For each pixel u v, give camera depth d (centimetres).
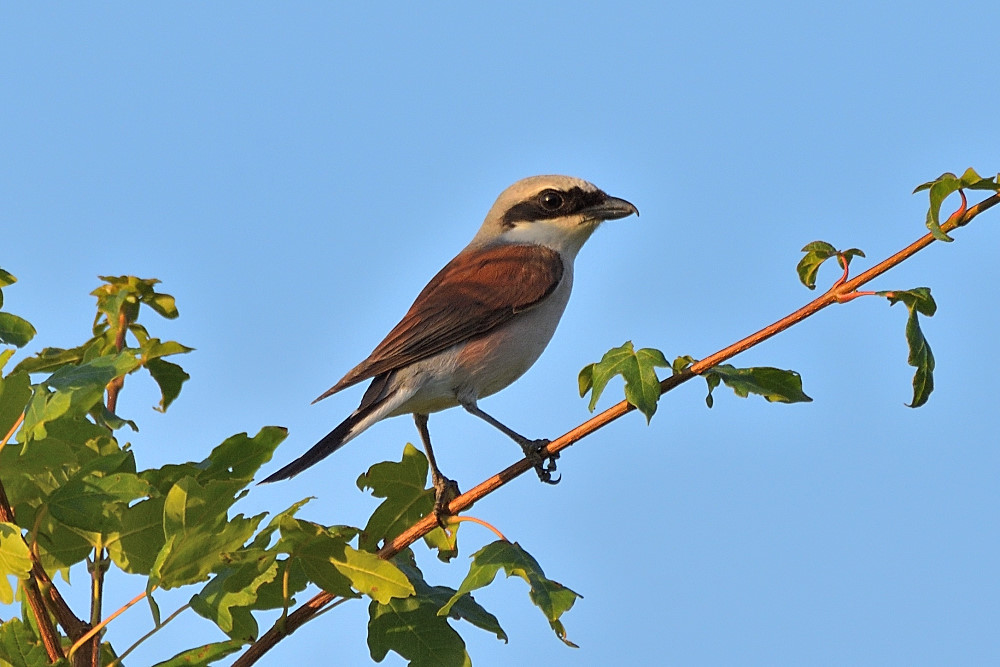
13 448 662
